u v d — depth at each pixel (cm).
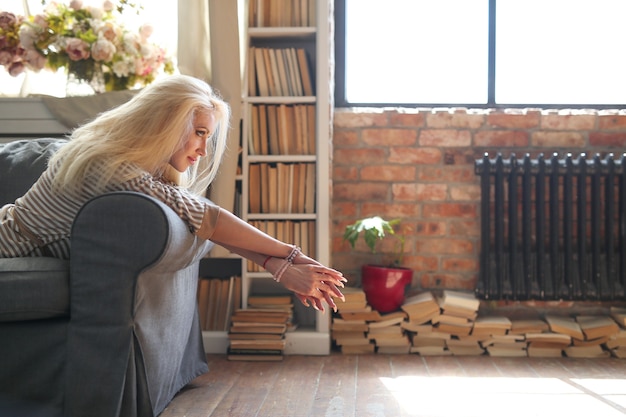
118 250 187
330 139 338
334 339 327
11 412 190
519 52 374
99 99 310
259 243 202
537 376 282
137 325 189
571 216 343
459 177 361
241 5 325
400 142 363
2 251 203
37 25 316
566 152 361
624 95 373
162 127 197
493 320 330
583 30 372
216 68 309
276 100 325
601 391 256
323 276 197
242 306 324
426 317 325
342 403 237
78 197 196
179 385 240
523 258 346
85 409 186
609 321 331
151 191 194
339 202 364
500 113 361
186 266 209
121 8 337
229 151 310
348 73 380
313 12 331
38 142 264
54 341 191
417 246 362
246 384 263
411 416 221
